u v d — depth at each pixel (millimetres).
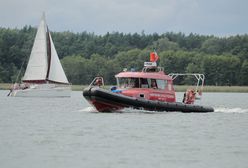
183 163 53000
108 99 91500
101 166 51344
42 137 66625
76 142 63031
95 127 76125
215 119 89750
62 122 82750
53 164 51875
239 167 51781
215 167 51719
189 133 71812
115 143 62625
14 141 63375
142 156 55656
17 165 51375
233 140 66375
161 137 67688
